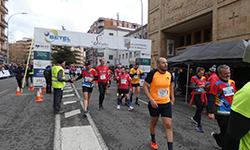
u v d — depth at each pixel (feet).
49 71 29.48
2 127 12.96
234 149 3.73
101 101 19.01
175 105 23.40
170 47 70.08
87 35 38.70
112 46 41.50
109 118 15.92
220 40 41.65
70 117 15.84
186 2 53.26
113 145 10.31
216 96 9.54
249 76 26.45
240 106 3.58
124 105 21.94
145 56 46.19
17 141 10.59
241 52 19.65
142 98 27.71
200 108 13.51
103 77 18.88
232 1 38.27
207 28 56.75
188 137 11.96
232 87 9.41
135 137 11.63
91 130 12.63
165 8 64.28
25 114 16.55
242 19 36.37
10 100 23.25
